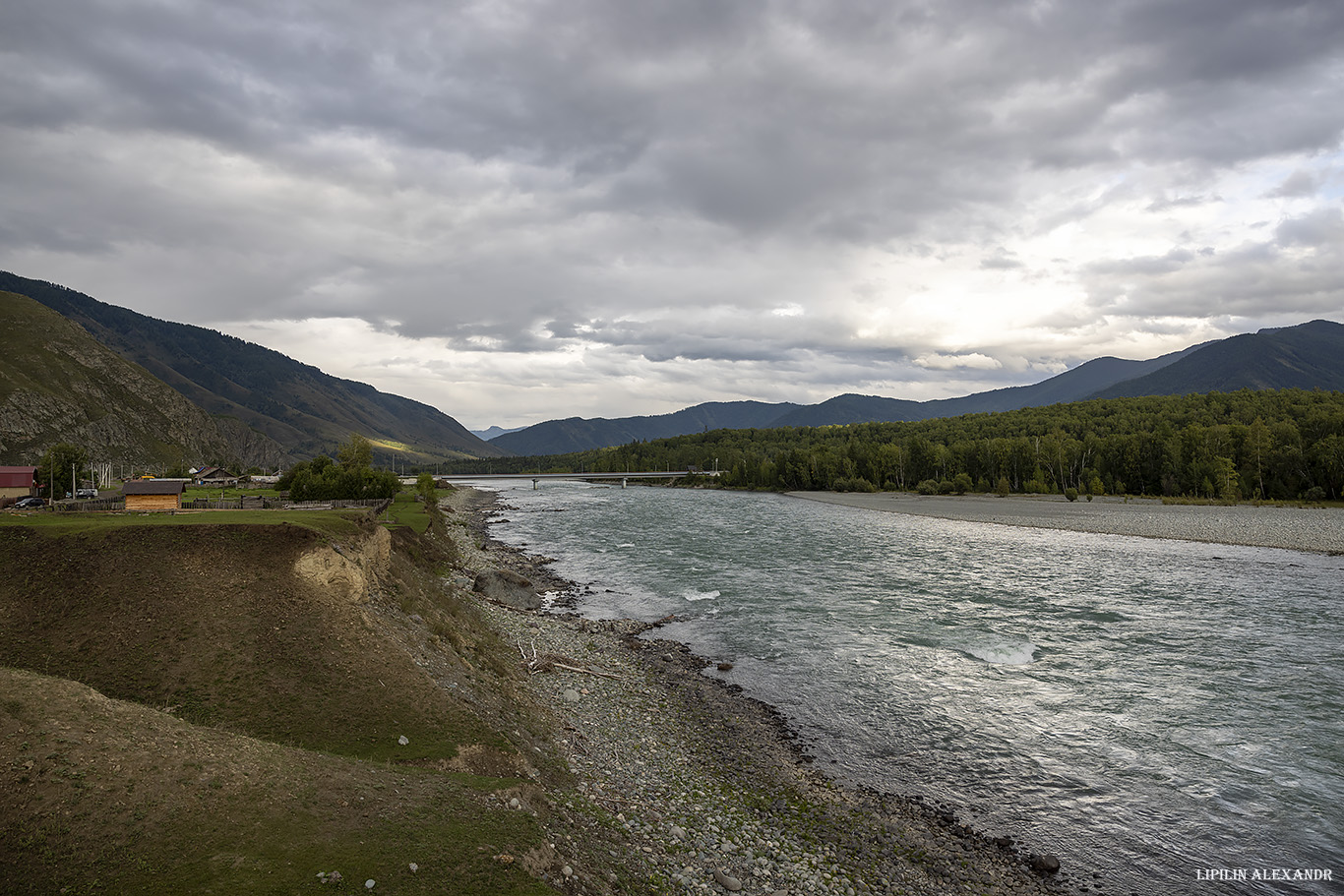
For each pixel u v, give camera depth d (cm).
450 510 13312
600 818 1950
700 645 4112
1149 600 5072
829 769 2555
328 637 2520
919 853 2023
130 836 1314
